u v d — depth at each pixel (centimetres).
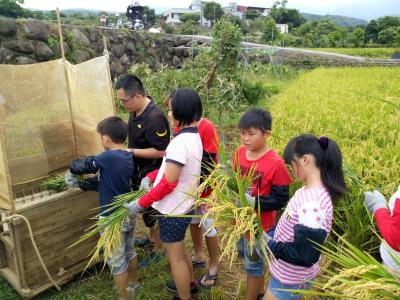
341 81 1544
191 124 270
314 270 223
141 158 337
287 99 1056
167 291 331
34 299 319
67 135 411
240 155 284
